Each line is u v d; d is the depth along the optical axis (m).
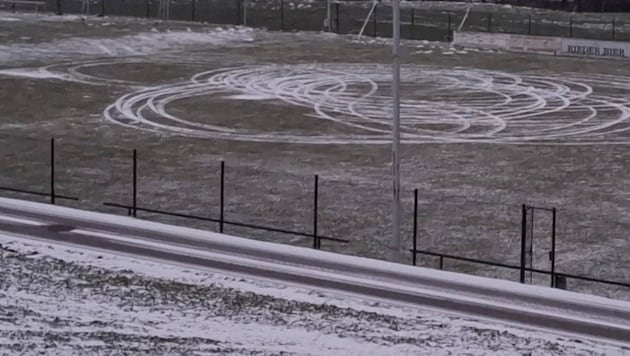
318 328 28.38
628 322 30.23
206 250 36.75
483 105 77.31
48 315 28.70
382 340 27.50
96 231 38.97
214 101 76.88
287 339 27.38
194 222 45.69
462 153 61.16
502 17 140.75
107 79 85.44
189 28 119.69
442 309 30.78
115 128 66.69
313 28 129.38
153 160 57.78
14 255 34.84
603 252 42.00
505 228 45.19
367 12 143.00
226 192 50.78
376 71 93.56
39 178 53.06
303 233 41.38
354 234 44.09
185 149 60.97
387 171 56.22
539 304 31.75
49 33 109.69
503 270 39.53
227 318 29.02
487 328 28.97
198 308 29.84
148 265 34.31
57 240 37.41
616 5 153.75
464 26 130.00
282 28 127.88
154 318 28.81
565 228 45.47
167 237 38.44
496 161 59.25
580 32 127.19
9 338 26.64
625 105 78.25
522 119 72.06
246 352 26.28
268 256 36.25
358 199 49.81
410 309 30.62
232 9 142.00
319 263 35.62
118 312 29.22
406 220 46.12
